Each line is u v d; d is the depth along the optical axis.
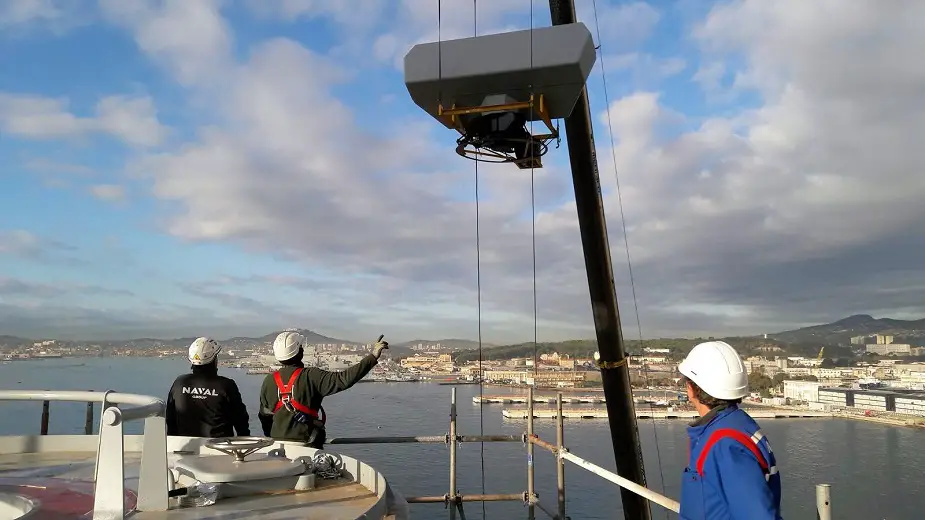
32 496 3.14
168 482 3.12
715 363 2.62
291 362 5.11
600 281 7.04
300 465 3.65
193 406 5.11
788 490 24.23
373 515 2.99
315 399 4.98
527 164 4.54
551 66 3.76
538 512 13.80
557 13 6.64
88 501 3.04
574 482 21.67
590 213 6.87
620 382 7.23
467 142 4.32
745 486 2.26
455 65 3.91
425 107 4.13
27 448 4.63
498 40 3.90
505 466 23.59
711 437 2.46
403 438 6.46
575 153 6.72
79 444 4.73
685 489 2.54
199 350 5.23
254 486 3.45
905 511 23.05
